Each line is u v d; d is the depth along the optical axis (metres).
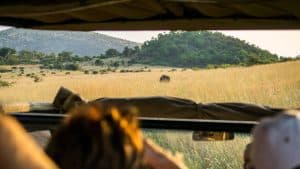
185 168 2.51
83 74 91.88
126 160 1.90
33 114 4.46
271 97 22.94
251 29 4.46
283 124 2.41
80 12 4.22
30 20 4.77
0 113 1.57
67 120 1.98
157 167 2.45
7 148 1.47
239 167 4.81
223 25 4.43
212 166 4.78
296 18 4.18
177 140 4.47
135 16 4.36
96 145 1.88
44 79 72.31
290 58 73.75
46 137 4.16
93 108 2.00
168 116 6.35
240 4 3.86
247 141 4.45
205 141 4.60
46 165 1.50
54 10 3.83
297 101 22.53
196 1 3.78
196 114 6.34
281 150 2.39
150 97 6.39
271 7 3.90
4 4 3.90
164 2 3.94
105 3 3.70
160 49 187.00
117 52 178.25
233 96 24.78
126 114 1.98
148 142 2.49
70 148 1.90
